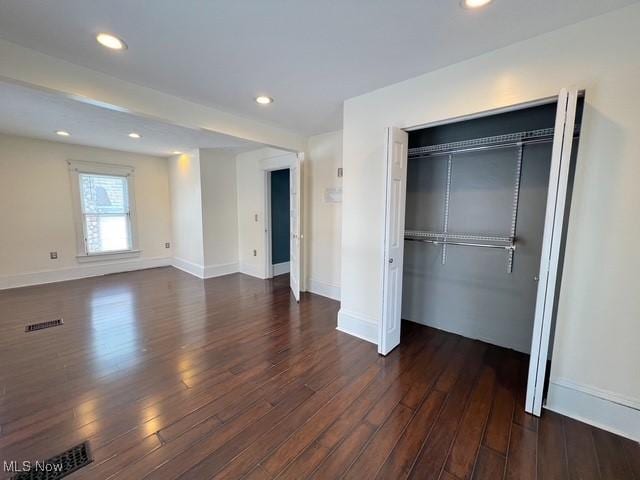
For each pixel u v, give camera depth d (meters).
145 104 2.46
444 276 3.06
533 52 1.79
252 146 4.81
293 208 4.29
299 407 1.91
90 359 2.47
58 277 4.84
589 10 1.54
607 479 1.42
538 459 1.53
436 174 3.01
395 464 1.49
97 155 5.07
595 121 1.63
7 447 1.56
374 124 2.60
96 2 1.44
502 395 2.04
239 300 4.07
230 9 1.50
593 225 1.68
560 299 1.80
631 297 1.62
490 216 2.72
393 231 2.49
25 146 4.39
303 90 2.54
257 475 1.42
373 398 2.00
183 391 2.06
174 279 5.16
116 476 1.40
